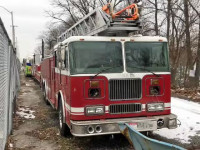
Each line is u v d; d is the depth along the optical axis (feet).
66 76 19.86
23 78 110.83
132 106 18.80
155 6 70.95
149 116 19.10
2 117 17.35
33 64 96.84
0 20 15.11
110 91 18.40
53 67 28.66
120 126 15.14
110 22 19.07
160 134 21.98
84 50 18.39
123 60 18.93
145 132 22.09
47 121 27.84
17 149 18.93
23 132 23.65
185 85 57.88
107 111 18.31
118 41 19.07
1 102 16.84
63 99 21.29
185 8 60.54
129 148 19.01
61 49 21.76
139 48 19.44
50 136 22.17
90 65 18.33
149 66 19.45
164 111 19.54
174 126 18.99
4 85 18.57
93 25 22.40
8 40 21.38
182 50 73.46
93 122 17.42
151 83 19.25
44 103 40.55
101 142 20.43
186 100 39.68
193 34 68.64
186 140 20.38
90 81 18.08
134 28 19.76
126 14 22.41
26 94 53.06
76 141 20.71
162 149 10.02
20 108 36.04
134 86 18.89
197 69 57.93
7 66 20.59
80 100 17.92
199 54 58.65
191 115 28.40
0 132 16.48
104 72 18.40
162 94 19.52
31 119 29.04
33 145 19.92
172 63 69.72
